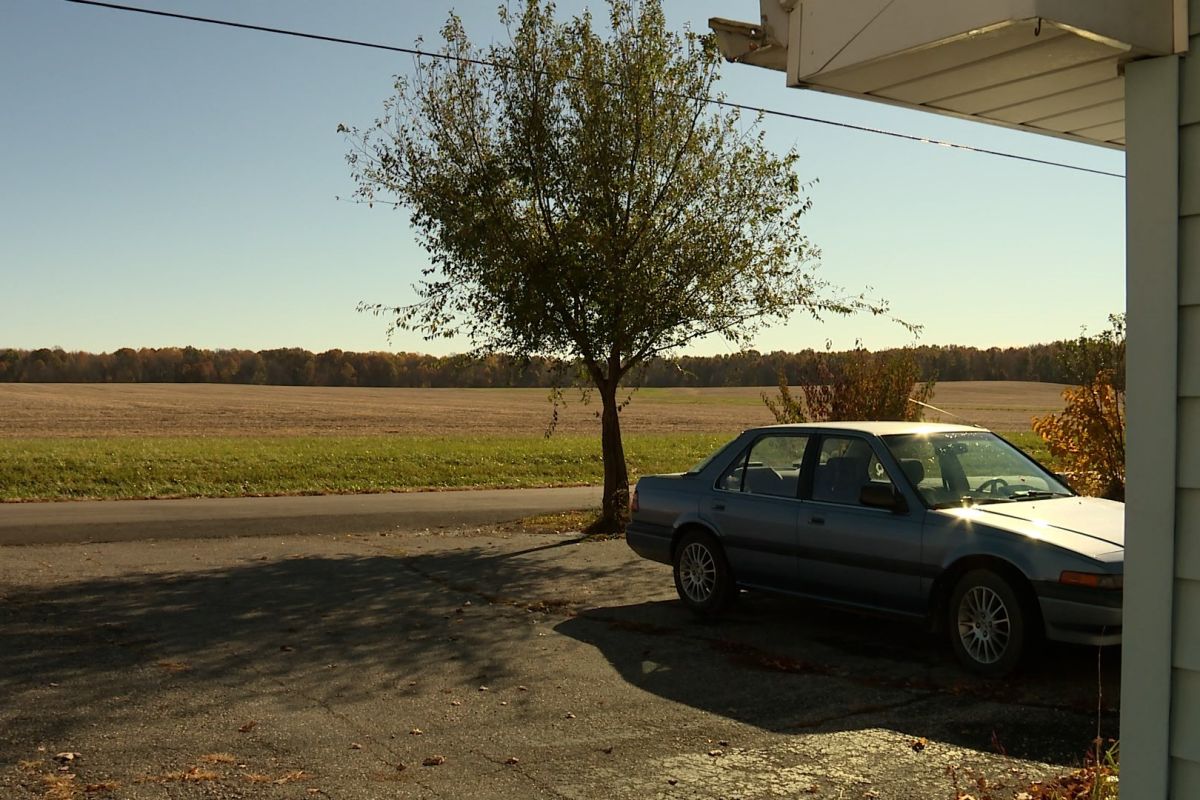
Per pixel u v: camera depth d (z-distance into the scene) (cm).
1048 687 686
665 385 12125
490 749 572
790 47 414
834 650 805
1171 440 335
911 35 362
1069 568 667
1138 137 348
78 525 1662
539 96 1527
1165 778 335
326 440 4209
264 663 766
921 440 830
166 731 602
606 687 702
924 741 582
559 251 1494
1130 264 348
